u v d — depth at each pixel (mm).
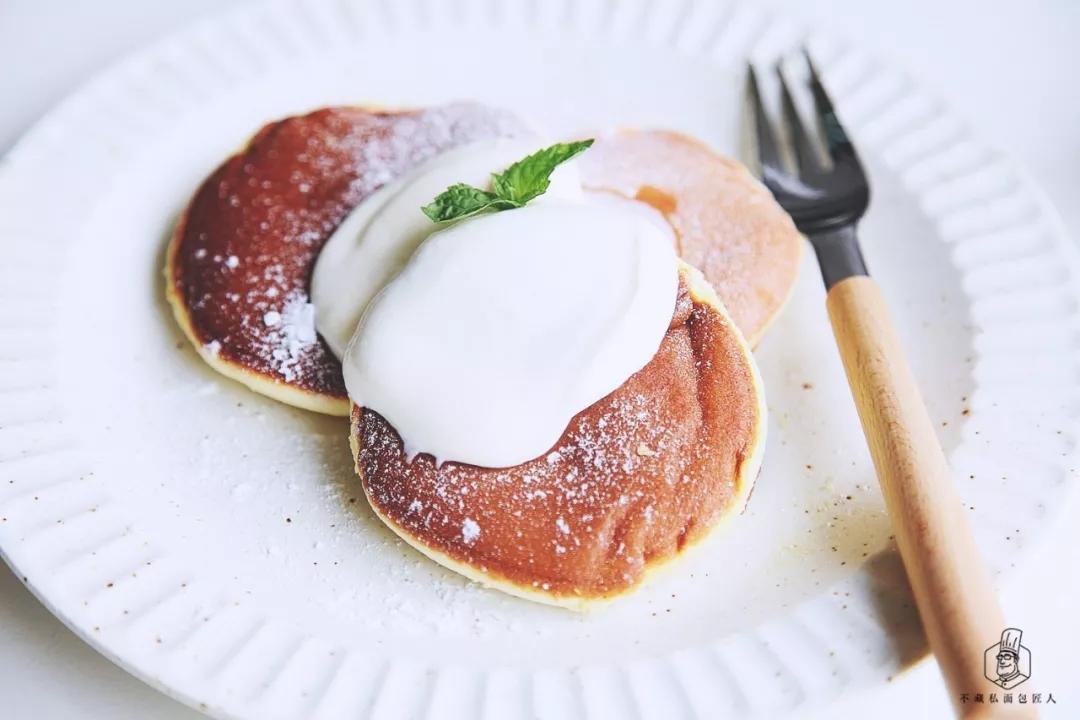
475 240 326
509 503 316
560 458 319
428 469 321
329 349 350
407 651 310
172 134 399
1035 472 321
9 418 338
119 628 302
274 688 297
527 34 421
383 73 417
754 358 356
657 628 314
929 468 309
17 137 413
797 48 415
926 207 380
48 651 320
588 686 300
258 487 339
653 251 326
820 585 316
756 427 327
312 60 416
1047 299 354
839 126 397
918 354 358
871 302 343
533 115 413
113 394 353
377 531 332
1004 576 303
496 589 320
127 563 317
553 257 323
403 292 325
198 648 302
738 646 306
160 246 381
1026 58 437
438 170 352
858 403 331
